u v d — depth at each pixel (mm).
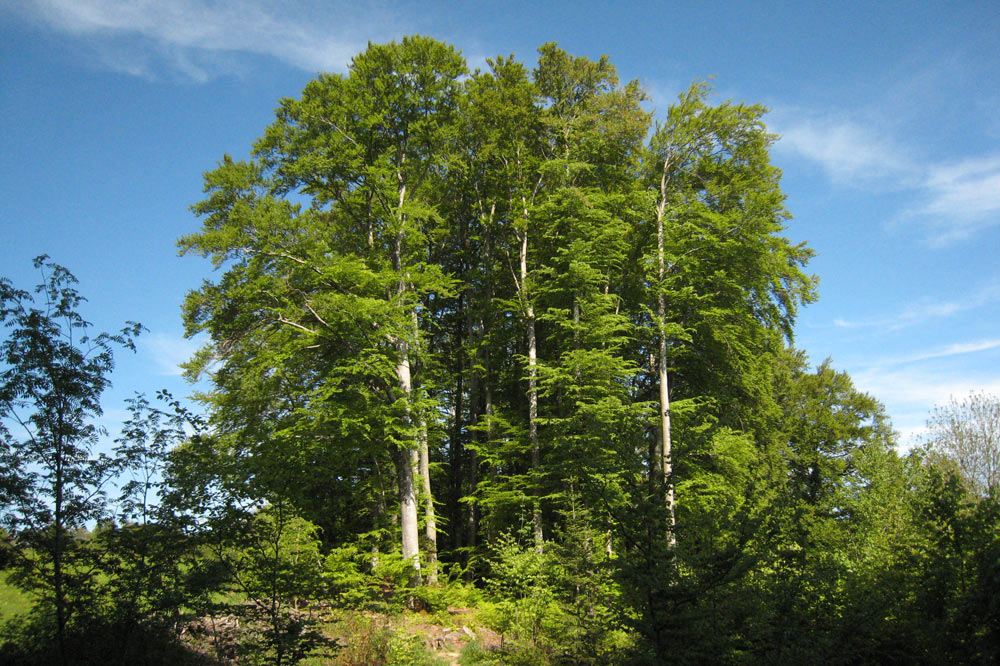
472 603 17766
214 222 18484
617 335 24062
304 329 18766
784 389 34344
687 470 8781
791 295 23266
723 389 24047
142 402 8891
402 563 16969
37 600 8250
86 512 8359
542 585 13305
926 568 8508
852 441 33812
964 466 22875
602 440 8602
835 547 9148
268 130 19531
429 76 20594
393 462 19594
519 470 25141
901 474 18406
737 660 7285
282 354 18266
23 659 7785
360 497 20281
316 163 18922
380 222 21688
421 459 21031
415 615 15742
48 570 8219
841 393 36188
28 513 7980
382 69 20625
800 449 32844
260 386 19547
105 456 8602
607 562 7895
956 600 7930
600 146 24031
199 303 18281
